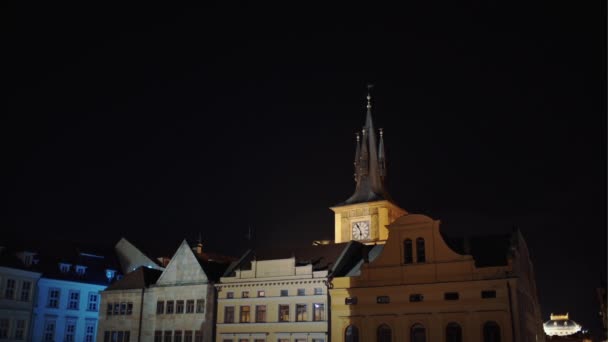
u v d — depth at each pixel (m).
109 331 71.62
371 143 99.62
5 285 71.19
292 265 62.72
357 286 58.72
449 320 53.66
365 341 56.59
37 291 75.19
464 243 56.41
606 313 80.00
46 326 75.25
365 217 89.25
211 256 85.88
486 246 57.34
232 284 65.44
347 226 90.31
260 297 63.50
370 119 101.88
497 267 53.09
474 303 52.84
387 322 56.22
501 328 51.31
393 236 58.88
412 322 55.22
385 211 88.44
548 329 102.81
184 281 68.69
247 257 70.25
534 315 68.00
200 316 65.94
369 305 57.31
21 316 72.38
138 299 70.81
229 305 65.38
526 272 62.69
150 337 68.62
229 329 64.38
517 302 51.81
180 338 66.56
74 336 78.19
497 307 51.91
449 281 54.44
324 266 63.09
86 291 81.19
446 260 55.50
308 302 60.72
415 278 56.38
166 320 68.19
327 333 58.69
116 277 87.12
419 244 57.72
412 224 58.16
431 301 54.75
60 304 77.56
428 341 54.00
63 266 80.69
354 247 66.75
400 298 56.34
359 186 97.38
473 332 52.34
